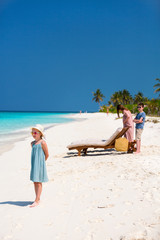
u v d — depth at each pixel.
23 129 24.08
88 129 21.80
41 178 4.59
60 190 5.37
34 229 3.69
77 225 3.69
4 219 4.12
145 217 3.63
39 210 4.41
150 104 54.59
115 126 23.78
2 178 6.96
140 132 8.92
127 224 3.51
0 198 5.32
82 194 4.96
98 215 3.93
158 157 7.46
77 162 8.29
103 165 7.25
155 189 4.68
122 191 4.82
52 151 11.41
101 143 9.44
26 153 11.09
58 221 3.89
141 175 5.71
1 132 21.16
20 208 4.59
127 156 8.34
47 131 20.80
